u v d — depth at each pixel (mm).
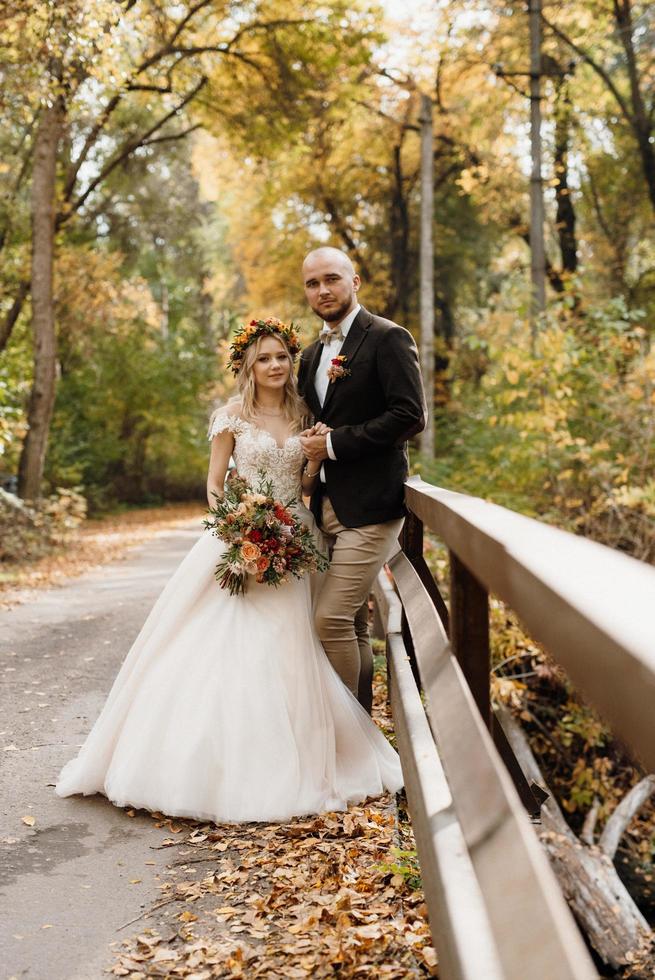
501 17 20094
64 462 27547
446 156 26875
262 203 27078
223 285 38906
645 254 23062
